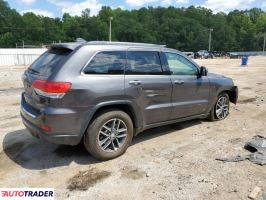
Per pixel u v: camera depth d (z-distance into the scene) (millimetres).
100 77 4328
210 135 5695
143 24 108188
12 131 5938
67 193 3744
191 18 115938
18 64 37844
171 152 4895
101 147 4477
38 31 99500
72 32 100500
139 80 4742
